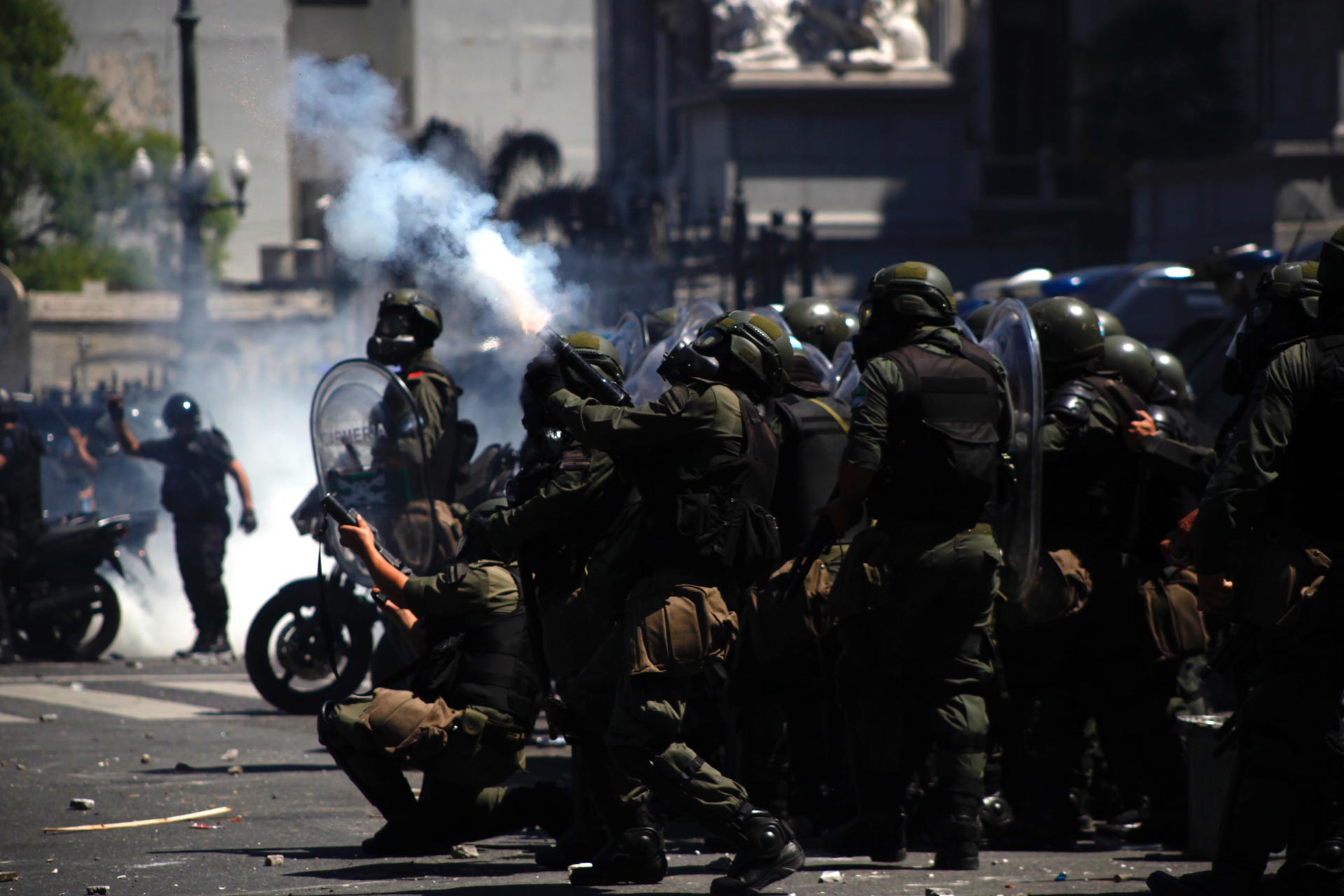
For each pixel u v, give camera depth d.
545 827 22.47
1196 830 22.47
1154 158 115.75
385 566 21.58
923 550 20.28
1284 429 17.36
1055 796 23.59
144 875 20.53
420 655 22.09
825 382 25.28
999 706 21.95
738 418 18.48
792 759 23.47
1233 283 49.16
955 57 103.81
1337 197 93.44
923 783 23.89
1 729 35.12
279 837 23.55
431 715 21.22
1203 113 114.56
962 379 20.36
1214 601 17.89
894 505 20.39
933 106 103.12
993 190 121.88
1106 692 24.05
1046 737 23.62
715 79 103.38
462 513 31.06
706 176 104.06
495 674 21.38
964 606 20.66
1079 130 121.31
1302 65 96.56
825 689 23.27
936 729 20.98
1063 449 23.36
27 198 168.75
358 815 25.42
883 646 20.81
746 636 22.36
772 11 102.31
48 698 40.47
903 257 102.62
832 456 22.23
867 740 21.25
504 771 21.48
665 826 25.28
